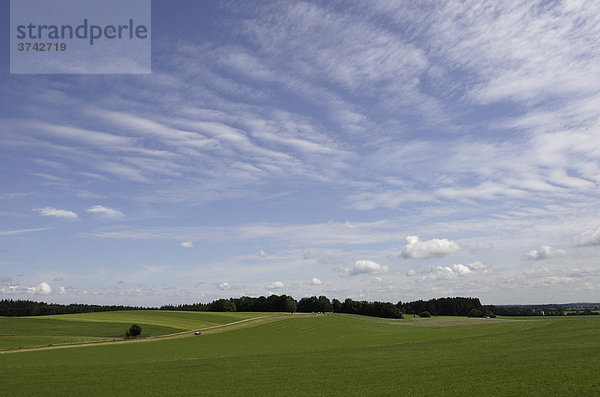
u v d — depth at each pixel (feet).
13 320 366.63
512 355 137.59
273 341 270.46
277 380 107.65
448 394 84.74
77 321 367.66
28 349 218.59
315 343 247.50
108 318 398.21
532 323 360.28
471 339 219.41
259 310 591.37
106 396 91.50
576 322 337.93
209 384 103.96
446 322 446.60
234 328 372.99
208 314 469.57
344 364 134.51
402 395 85.66
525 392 82.64
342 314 531.50
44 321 361.92
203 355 182.50
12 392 96.53
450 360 134.21
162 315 439.63
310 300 596.70
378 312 552.41
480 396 81.61
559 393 80.18
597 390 80.64
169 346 236.63
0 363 156.97
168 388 99.60
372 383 99.50
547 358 124.36
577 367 104.68
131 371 127.65
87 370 130.62
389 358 147.13
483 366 116.57
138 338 297.53
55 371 128.88
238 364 140.77
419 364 127.95
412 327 384.06
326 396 87.61
